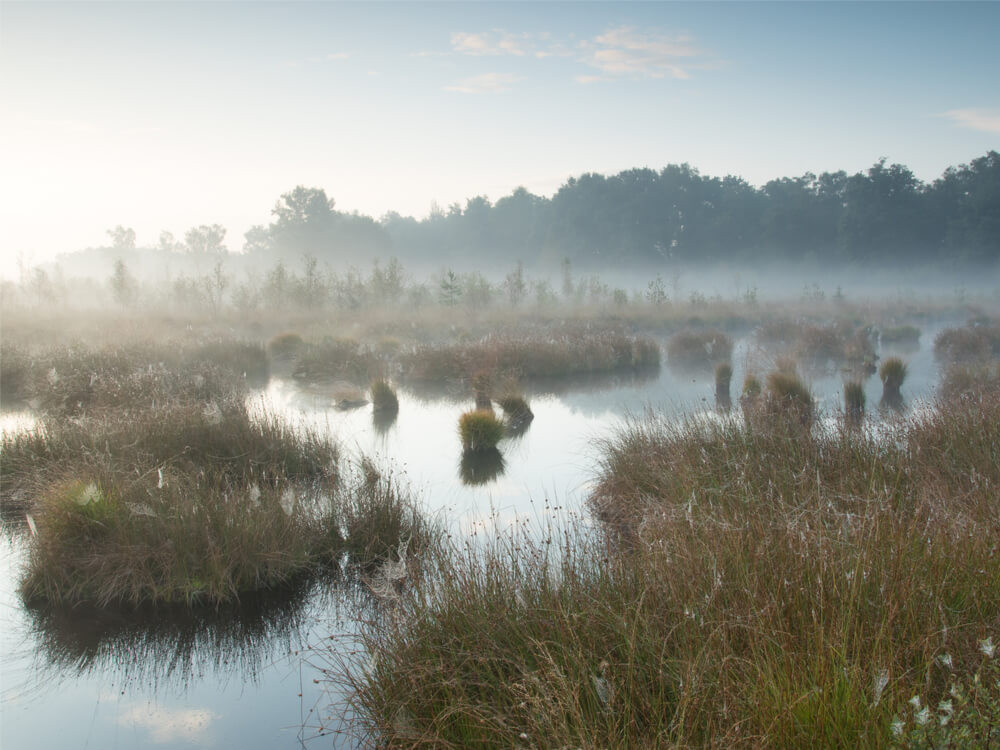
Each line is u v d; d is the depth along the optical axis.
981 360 17.12
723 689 2.91
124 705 4.19
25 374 14.12
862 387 13.31
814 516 4.48
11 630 5.05
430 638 3.89
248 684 4.41
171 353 16.44
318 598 5.49
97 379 12.06
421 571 4.84
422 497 7.67
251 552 5.66
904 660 3.01
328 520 6.42
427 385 15.97
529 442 10.32
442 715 3.27
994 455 6.47
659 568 4.15
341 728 3.88
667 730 2.90
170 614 5.27
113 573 5.48
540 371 16.92
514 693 3.26
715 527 4.69
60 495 6.14
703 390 14.70
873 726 2.56
